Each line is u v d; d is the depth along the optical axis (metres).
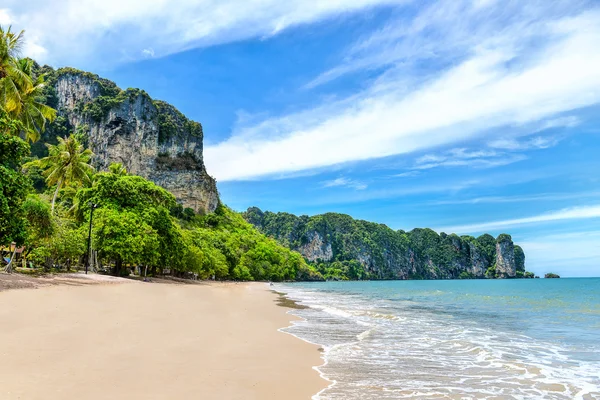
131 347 8.10
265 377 6.88
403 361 9.09
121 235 42.44
